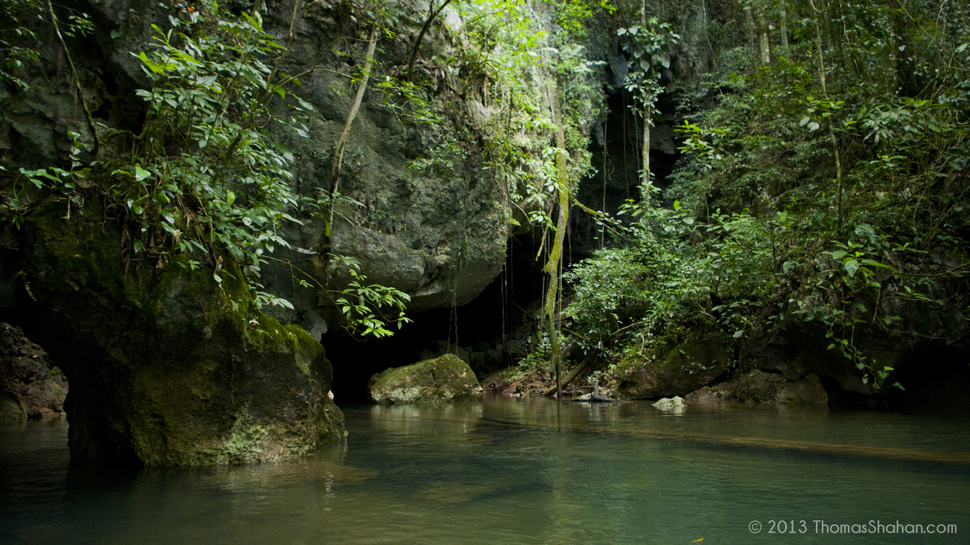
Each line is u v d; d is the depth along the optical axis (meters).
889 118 6.73
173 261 3.91
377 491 3.17
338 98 8.16
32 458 4.34
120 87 6.12
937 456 4.10
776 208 10.60
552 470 3.73
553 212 13.85
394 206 8.84
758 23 13.97
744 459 4.05
